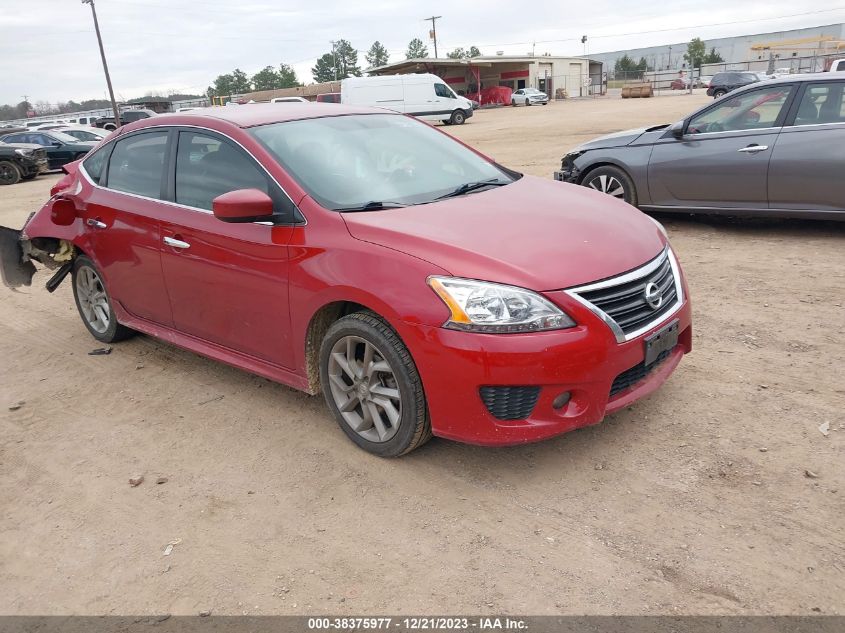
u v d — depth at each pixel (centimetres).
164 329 461
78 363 507
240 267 375
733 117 687
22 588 278
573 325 293
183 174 418
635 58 10200
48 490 346
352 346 339
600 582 252
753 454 322
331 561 276
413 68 5903
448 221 334
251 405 416
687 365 420
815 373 396
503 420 299
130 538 302
